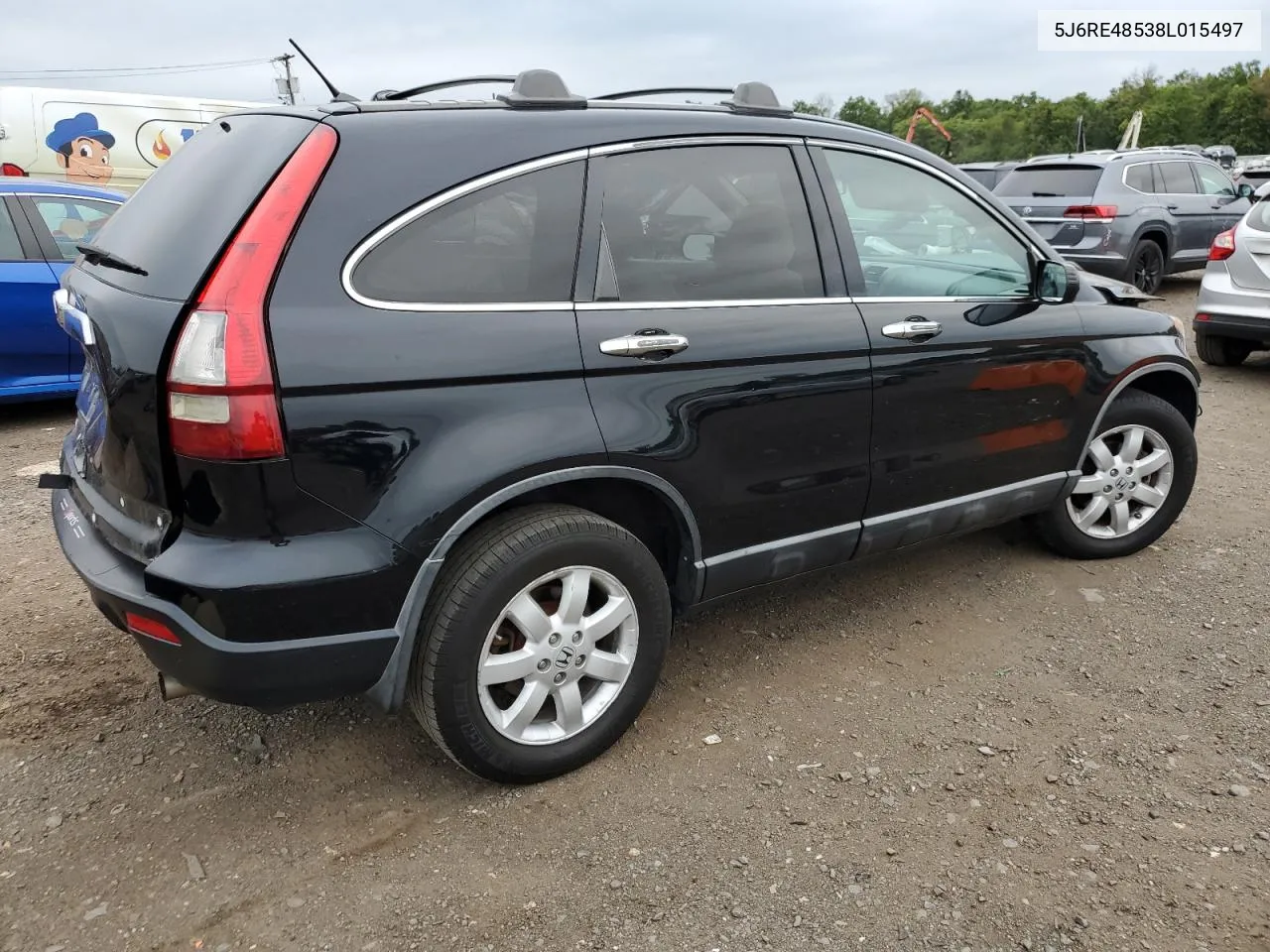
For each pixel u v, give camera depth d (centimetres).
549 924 221
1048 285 357
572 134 259
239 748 287
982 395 342
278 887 233
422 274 232
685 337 267
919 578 407
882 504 326
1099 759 282
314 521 220
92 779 271
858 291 312
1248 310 750
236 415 208
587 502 279
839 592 394
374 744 289
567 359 247
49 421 662
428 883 234
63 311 273
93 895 229
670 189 275
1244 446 597
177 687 240
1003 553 430
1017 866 239
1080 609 378
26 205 627
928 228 337
